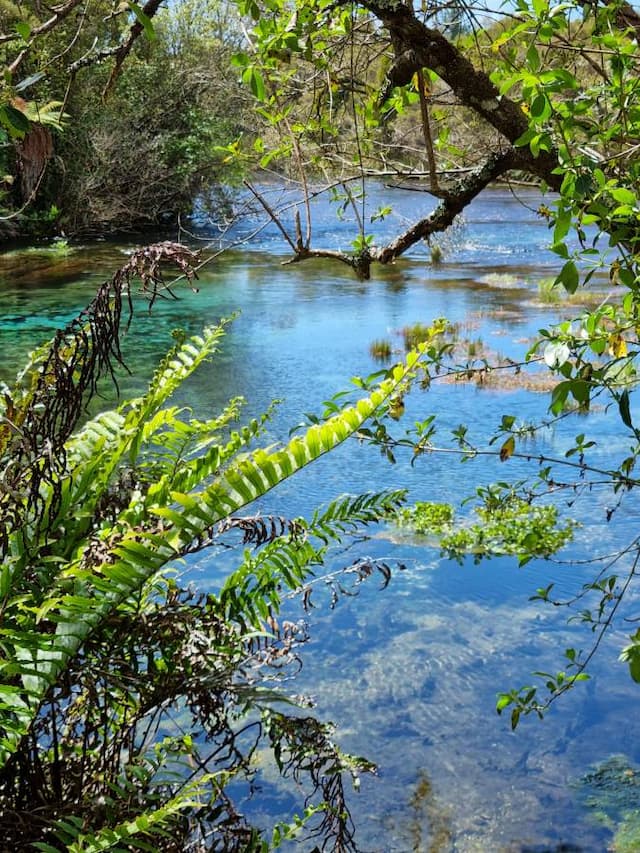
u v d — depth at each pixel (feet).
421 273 78.38
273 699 8.31
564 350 9.48
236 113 87.66
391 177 14.89
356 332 57.06
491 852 15.62
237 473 7.87
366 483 33.19
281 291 71.26
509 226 104.99
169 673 8.36
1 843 7.18
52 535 8.30
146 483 9.07
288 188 16.37
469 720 19.42
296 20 11.11
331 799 8.41
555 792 17.06
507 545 27.30
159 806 8.27
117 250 86.02
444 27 12.78
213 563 24.59
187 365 9.41
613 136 9.43
